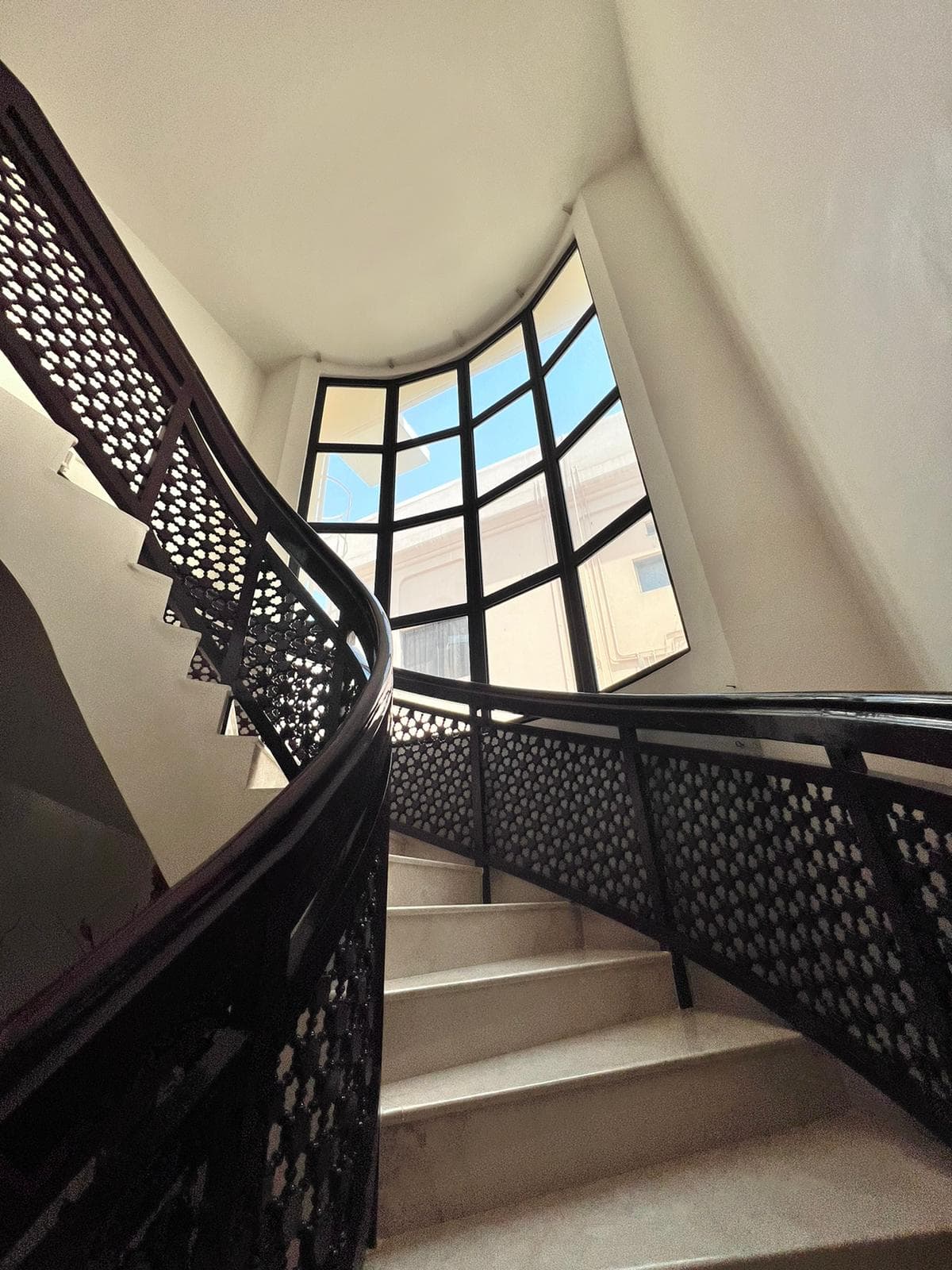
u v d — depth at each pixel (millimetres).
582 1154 1193
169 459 2318
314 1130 865
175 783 1697
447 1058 1457
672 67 3041
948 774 1835
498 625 4457
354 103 4238
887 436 1771
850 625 2416
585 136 4516
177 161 4461
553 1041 1617
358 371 6141
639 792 2117
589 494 4207
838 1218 945
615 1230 991
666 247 4055
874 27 1412
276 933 759
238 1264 620
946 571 1639
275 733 2195
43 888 2098
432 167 4637
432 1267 936
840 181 1708
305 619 2338
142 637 1784
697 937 1821
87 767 1812
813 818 1480
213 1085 636
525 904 2311
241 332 5727
